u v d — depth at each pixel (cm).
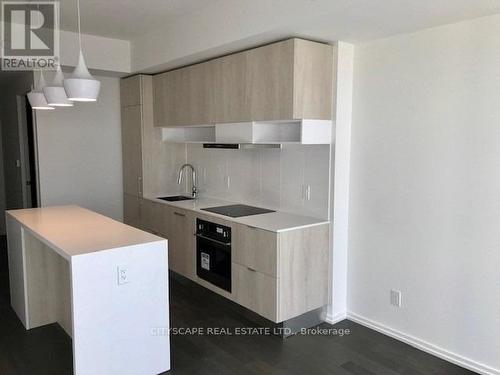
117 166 548
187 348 315
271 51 328
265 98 336
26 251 338
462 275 288
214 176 480
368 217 343
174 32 402
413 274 316
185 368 287
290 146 379
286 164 385
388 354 308
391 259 330
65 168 510
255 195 423
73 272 233
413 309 318
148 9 363
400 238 322
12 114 604
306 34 310
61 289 341
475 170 276
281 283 320
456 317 293
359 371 286
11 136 622
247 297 346
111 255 247
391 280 331
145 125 498
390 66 318
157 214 473
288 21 284
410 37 304
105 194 542
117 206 554
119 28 425
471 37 272
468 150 279
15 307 375
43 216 352
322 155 351
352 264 359
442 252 297
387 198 328
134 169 518
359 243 352
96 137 528
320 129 334
